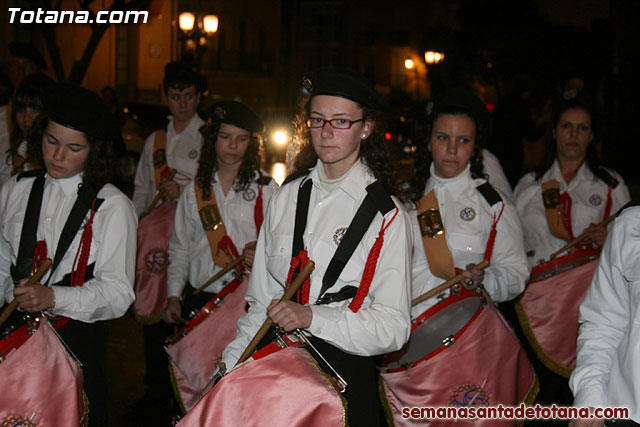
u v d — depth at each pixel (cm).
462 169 414
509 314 543
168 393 526
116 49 2683
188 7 2811
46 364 315
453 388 379
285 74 4816
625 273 279
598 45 2248
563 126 520
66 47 2470
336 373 288
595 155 529
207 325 444
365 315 284
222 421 273
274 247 310
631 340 267
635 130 2139
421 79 5106
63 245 338
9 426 311
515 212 412
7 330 317
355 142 294
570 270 511
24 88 479
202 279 475
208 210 464
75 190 345
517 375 387
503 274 404
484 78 2900
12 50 618
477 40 2838
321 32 5000
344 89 285
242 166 468
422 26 5241
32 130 345
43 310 323
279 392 276
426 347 388
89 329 342
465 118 402
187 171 598
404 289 293
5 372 310
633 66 2150
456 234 406
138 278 520
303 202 306
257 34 4172
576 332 509
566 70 2364
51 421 315
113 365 602
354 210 299
